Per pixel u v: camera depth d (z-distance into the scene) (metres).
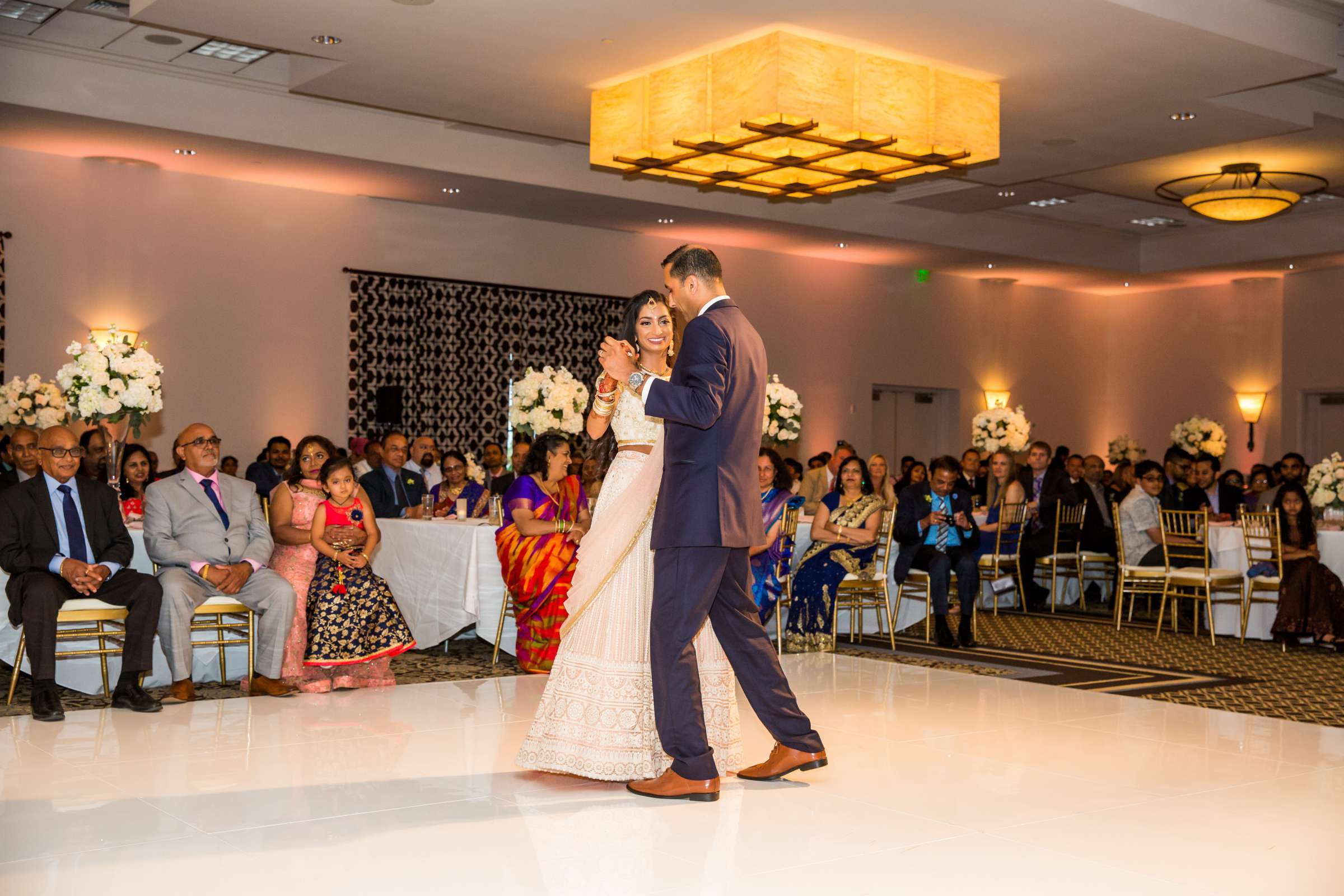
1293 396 16.44
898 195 13.78
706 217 13.07
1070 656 7.67
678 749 3.74
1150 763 4.40
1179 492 10.43
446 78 9.05
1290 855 3.32
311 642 5.72
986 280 17.36
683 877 3.06
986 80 8.91
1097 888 3.04
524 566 6.44
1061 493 10.95
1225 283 17.38
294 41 8.23
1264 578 8.23
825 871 3.12
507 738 4.68
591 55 8.49
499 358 12.95
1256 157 11.71
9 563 5.23
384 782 3.96
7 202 10.40
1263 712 5.74
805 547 8.08
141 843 3.29
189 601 5.48
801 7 7.46
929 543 8.28
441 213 12.71
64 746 4.48
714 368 3.54
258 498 6.03
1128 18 7.56
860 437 16.02
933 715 5.27
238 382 11.55
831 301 15.73
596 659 3.86
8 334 10.40
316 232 11.99
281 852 3.22
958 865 3.19
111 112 9.50
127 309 10.97
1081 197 14.17
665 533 3.64
